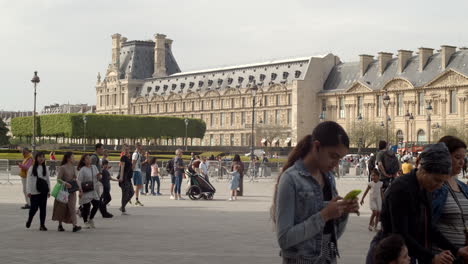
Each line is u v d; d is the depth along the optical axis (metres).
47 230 30.05
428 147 12.20
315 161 11.37
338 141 11.18
